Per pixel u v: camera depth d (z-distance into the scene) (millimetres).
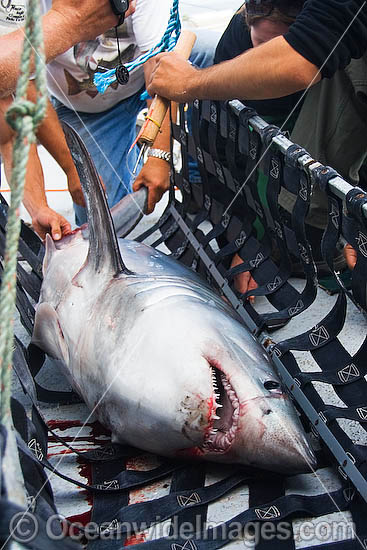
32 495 1278
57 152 2717
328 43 1832
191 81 2229
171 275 1955
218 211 2500
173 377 1540
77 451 1691
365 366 1659
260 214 2170
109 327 1701
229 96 2098
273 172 1974
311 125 2490
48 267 2119
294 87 1916
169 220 2777
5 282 793
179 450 1631
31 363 2088
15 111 757
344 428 1875
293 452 1497
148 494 1627
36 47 766
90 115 3229
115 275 1799
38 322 1972
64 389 2107
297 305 1982
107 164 3287
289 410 1552
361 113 2381
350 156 2457
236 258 2527
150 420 1583
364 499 1497
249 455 1536
